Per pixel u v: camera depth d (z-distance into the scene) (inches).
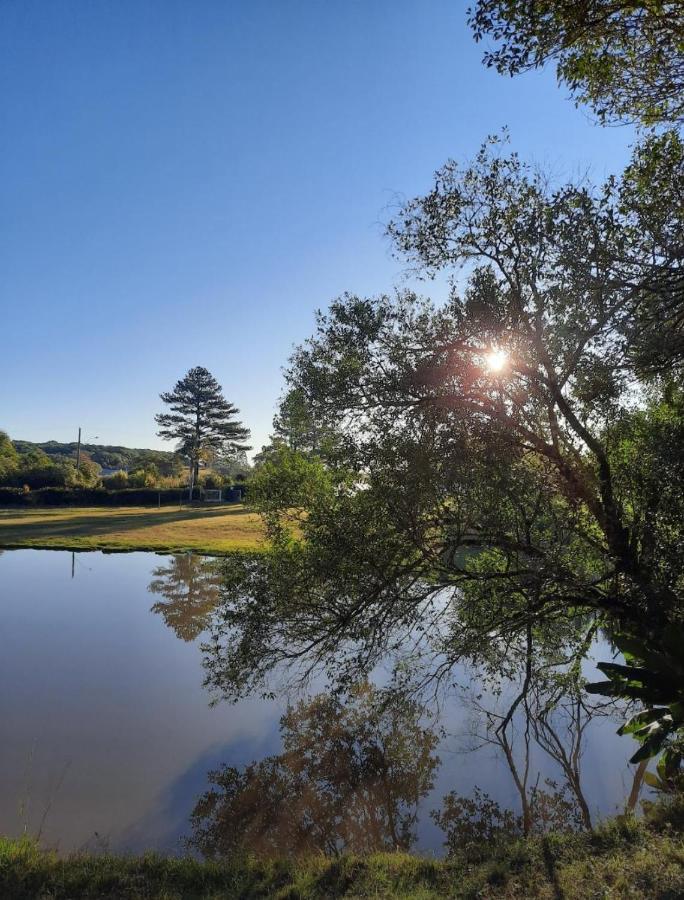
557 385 271.4
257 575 373.7
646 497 302.8
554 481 300.4
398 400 297.1
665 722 230.7
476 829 255.6
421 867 202.1
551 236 264.5
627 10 204.4
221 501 2598.4
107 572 1003.3
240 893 183.3
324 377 302.7
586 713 379.2
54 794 290.4
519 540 324.5
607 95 248.1
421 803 283.1
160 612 709.9
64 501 2517.2
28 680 457.1
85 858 203.6
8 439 3912.4
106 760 327.6
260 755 333.7
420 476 283.1
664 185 250.2
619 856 186.5
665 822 207.2
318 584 347.3
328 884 189.3
